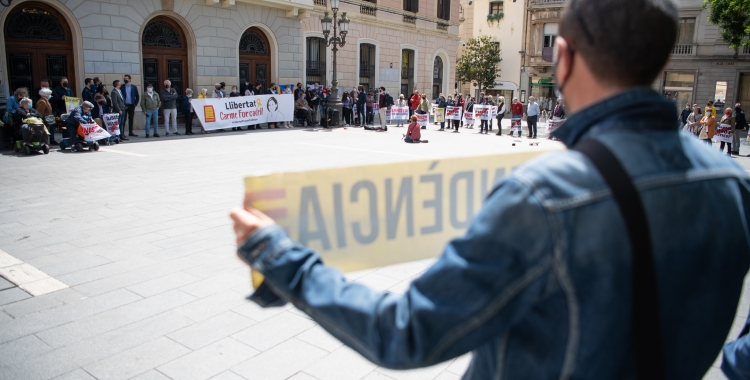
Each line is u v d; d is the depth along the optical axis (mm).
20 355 3408
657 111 1006
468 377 1182
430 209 1338
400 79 29750
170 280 4672
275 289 1051
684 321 988
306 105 21062
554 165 953
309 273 1039
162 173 9758
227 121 17844
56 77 15859
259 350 3518
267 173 1171
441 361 937
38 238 5816
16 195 7820
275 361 3389
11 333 3695
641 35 972
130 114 15727
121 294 4371
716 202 1021
